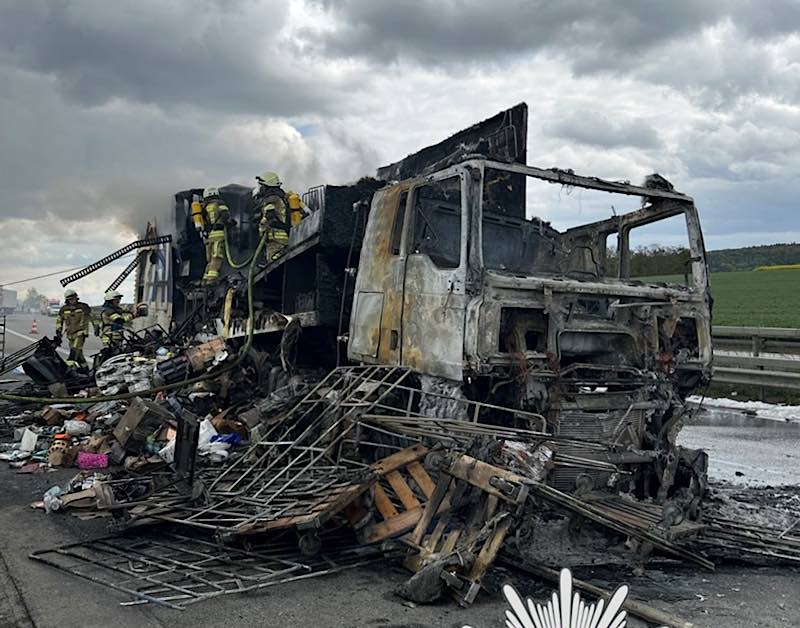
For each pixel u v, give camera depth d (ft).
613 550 15.62
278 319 27.22
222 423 24.48
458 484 14.03
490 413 17.93
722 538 16.21
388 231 20.56
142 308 45.39
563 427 17.29
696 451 18.57
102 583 13.42
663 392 18.78
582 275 20.72
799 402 41.29
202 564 14.51
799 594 13.71
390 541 14.35
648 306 18.97
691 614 12.55
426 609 12.40
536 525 16.38
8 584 13.41
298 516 14.16
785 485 22.85
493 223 21.75
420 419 16.52
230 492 17.35
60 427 28.35
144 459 21.27
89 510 18.02
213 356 28.43
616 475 17.21
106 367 30.30
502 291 16.98
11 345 79.71
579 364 17.62
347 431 17.38
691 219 20.88
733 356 44.75
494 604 12.67
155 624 11.64
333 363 27.14
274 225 29.07
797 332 44.65
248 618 11.91
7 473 23.09
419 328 18.34
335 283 24.93
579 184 19.34
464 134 26.32
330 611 12.25
